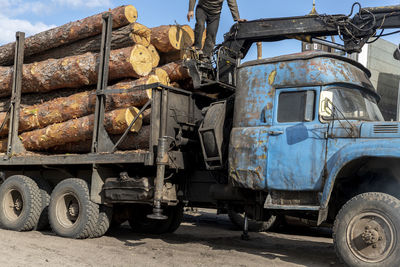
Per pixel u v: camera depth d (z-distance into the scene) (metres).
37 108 8.86
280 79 6.11
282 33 7.41
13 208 8.76
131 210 8.27
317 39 7.31
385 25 6.81
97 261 5.67
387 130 5.28
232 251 6.50
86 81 8.25
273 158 5.93
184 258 5.96
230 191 6.52
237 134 6.28
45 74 8.70
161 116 6.97
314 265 5.72
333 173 5.40
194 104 7.67
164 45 7.88
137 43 7.80
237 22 7.74
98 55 8.03
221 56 7.47
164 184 7.08
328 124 5.66
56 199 7.86
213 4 7.60
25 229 8.35
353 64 6.27
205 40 7.79
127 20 7.73
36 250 6.23
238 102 6.41
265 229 9.29
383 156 5.12
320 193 5.62
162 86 6.97
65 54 9.02
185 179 7.30
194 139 7.43
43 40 9.02
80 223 7.45
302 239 8.52
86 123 7.95
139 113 7.06
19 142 9.05
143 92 7.20
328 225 9.05
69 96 8.60
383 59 12.13
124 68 7.59
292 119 5.95
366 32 6.94
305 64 5.98
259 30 7.56
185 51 8.09
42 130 8.69
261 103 6.20
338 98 5.83
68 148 8.71
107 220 7.61
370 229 5.07
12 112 9.05
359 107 5.92
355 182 6.12
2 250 6.10
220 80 7.57
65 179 8.18
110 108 7.69
